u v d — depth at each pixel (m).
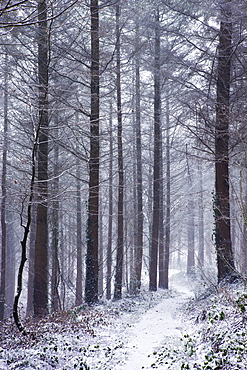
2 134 11.61
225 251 12.22
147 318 10.92
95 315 10.59
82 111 12.65
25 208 17.25
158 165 21.05
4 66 11.18
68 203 20.84
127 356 6.73
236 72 13.98
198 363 5.55
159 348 7.11
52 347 6.97
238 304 7.22
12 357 6.20
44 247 12.98
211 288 12.04
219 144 12.87
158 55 17.14
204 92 13.89
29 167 15.02
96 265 13.73
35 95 9.09
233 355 5.34
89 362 6.39
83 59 13.60
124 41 14.51
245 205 7.78
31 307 20.48
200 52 14.40
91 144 13.90
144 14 14.92
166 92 19.97
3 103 13.18
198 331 7.48
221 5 11.58
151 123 25.09
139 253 21.89
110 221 22.73
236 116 11.41
